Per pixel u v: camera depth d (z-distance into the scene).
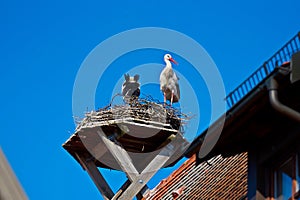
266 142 14.53
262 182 14.29
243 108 14.08
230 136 14.80
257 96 13.86
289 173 13.89
